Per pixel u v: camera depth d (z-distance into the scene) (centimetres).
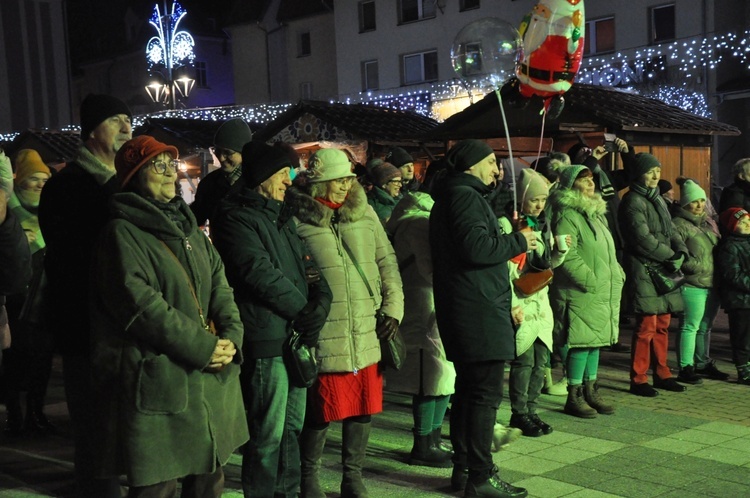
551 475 521
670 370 833
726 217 780
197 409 353
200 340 349
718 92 2455
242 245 414
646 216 722
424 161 1579
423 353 538
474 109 1408
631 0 2628
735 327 784
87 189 408
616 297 661
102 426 351
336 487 508
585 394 679
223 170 596
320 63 3703
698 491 491
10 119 3834
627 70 2622
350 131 1631
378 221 496
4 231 438
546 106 702
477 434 473
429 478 521
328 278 464
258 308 416
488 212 477
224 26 4047
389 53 3344
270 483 424
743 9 2523
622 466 538
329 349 458
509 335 473
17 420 622
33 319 405
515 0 2931
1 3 3809
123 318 342
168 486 357
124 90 4809
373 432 624
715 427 630
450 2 3131
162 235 358
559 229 652
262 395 418
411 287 546
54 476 527
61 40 3978
